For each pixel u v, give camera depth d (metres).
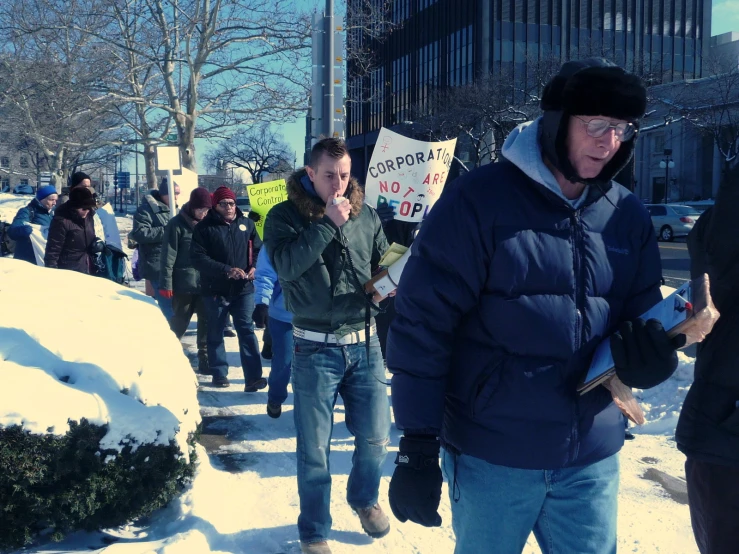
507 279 2.09
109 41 20.61
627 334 2.02
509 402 2.11
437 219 2.15
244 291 6.47
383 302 4.17
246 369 6.47
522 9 51.94
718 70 44.41
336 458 4.86
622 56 42.53
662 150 56.19
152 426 3.40
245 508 3.97
